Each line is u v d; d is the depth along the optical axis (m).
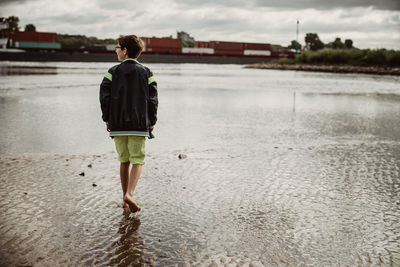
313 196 4.12
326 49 77.50
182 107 11.96
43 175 4.62
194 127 8.46
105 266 2.54
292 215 3.56
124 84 3.50
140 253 2.74
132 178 3.55
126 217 3.42
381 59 64.12
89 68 43.88
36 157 5.48
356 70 54.50
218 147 6.52
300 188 4.39
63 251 2.74
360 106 13.41
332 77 38.53
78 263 2.57
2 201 3.71
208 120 9.54
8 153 5.67
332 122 9.70
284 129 8.51
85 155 5.68
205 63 105.88
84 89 16.88
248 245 2.92
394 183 4.63
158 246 2.86
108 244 2.87
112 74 3.54
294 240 3.03
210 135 7.59
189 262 2.63
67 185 4.27
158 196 4.00
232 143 6.89
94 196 3.95
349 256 2.78
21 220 3.28
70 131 7.53
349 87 23.52
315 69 62.41
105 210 3.57
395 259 2.74
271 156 5.96
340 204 3.88
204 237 3.04
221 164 5.41
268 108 12.33
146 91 3.56
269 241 3.00
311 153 6.23
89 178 4.57
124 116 3.50
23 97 13.19
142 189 4.21
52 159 5.39
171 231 3.14
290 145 6.84
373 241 3.04
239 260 2.67
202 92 17.53
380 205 3.87
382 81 31.48
